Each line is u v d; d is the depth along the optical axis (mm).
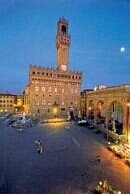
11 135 49406
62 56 86375
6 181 23516
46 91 79188
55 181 23656
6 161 30344
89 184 22969
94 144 41969
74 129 58625
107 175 25688
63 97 82750
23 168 27609
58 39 85688
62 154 34531
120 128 53438
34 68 76562
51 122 71062
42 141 43625
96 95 66250
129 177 25250
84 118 76438
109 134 49656
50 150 36812
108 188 20719
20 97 108688
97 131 54406
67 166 28688
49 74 79375
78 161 30922
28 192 20891
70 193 20781
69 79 84125
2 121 74062
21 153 34562
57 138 46938
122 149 35656
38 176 25031
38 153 34750
